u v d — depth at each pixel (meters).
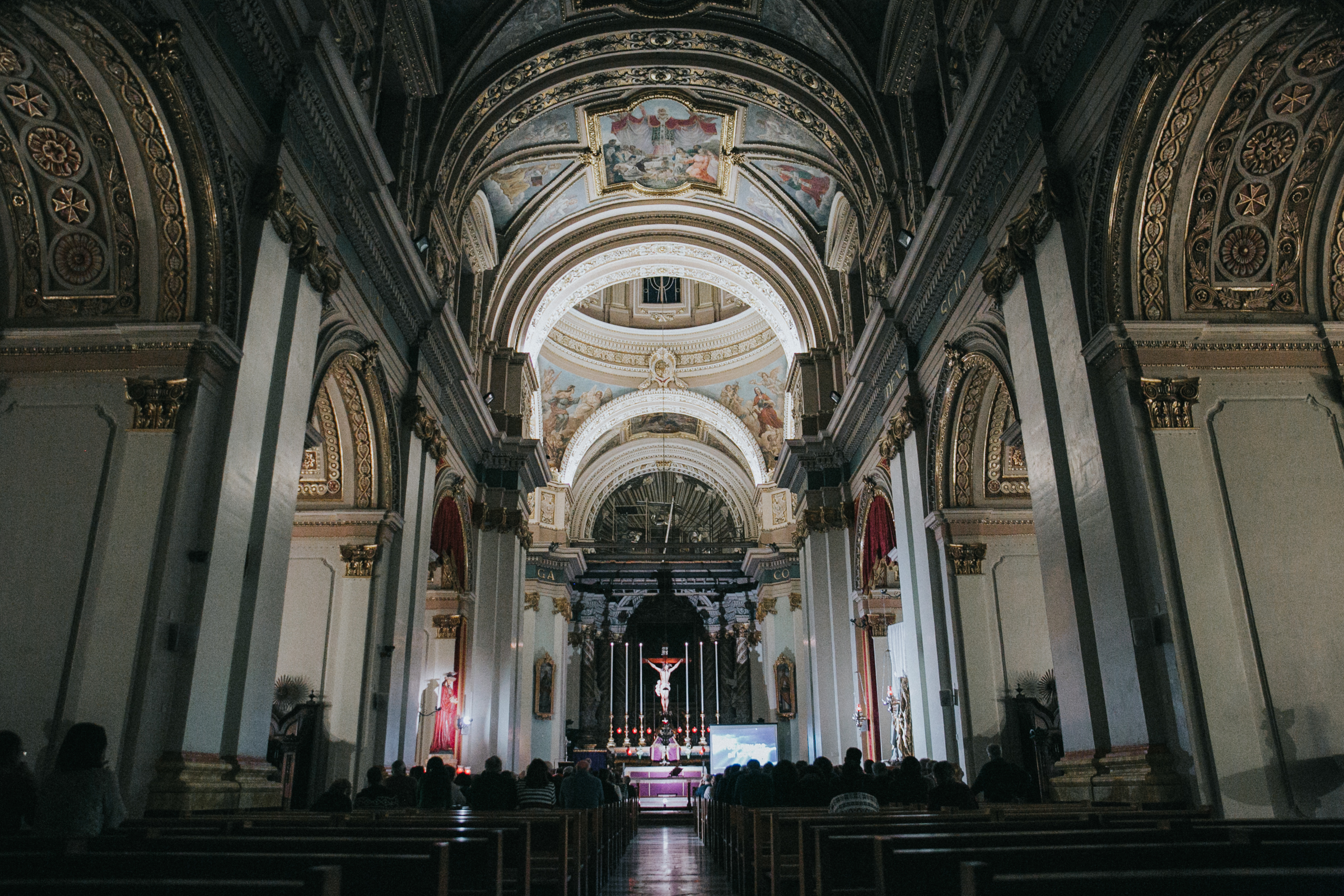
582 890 7.40
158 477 7.07
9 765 5.06
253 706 7.66
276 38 8.19
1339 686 7.19
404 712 12.32
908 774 8.59
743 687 33.81
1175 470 7.24
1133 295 7.81
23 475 7.35
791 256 19.56
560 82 15.06
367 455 12.11
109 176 7.31
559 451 30.33
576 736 32.09
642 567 34.00
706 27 14.47
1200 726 6.62
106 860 2.52
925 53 12.34
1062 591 8.05
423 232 12.80
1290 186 7.93
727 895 8.34
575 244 19.94
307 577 11.85
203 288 7.55
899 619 17.52
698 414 31.31
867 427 16.81
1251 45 6.84
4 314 7.73
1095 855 2.46
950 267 11.48
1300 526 7.60
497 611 18.41
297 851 3.02
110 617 6.71
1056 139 8.48
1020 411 8.97
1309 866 2.42
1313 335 8.04
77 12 6.21
